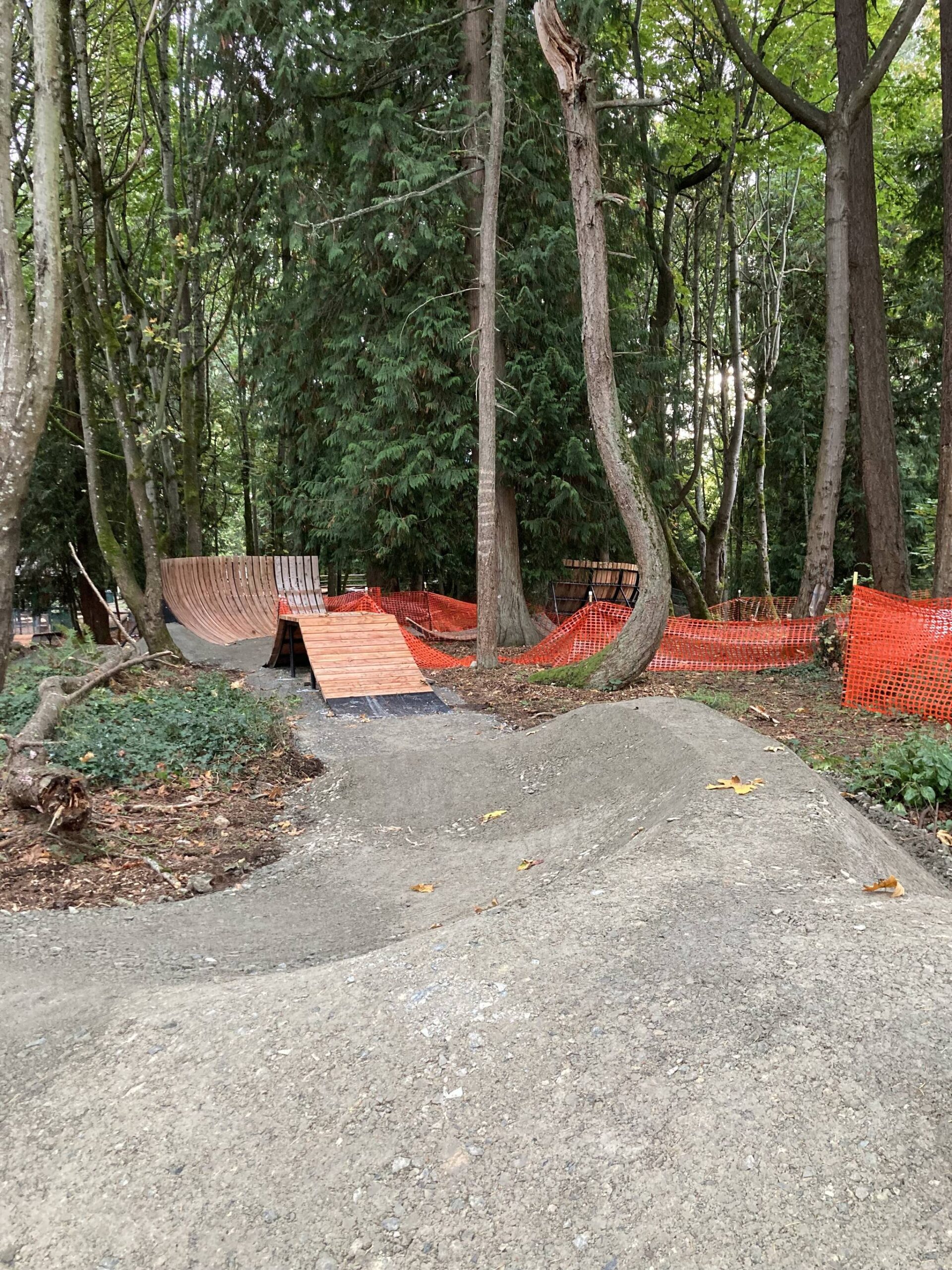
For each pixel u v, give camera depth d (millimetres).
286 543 23188
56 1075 2701
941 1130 2074
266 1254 1993
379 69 15703
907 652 9094
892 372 25031
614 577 17203
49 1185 2256
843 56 12828
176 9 15594
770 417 26547
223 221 17766
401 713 9672
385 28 15547
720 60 19016
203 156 16312
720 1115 2182
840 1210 1896
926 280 22781
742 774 4977
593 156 10469
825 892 3414
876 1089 2215
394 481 15266
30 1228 2133
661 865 3803
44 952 3805
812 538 13039
